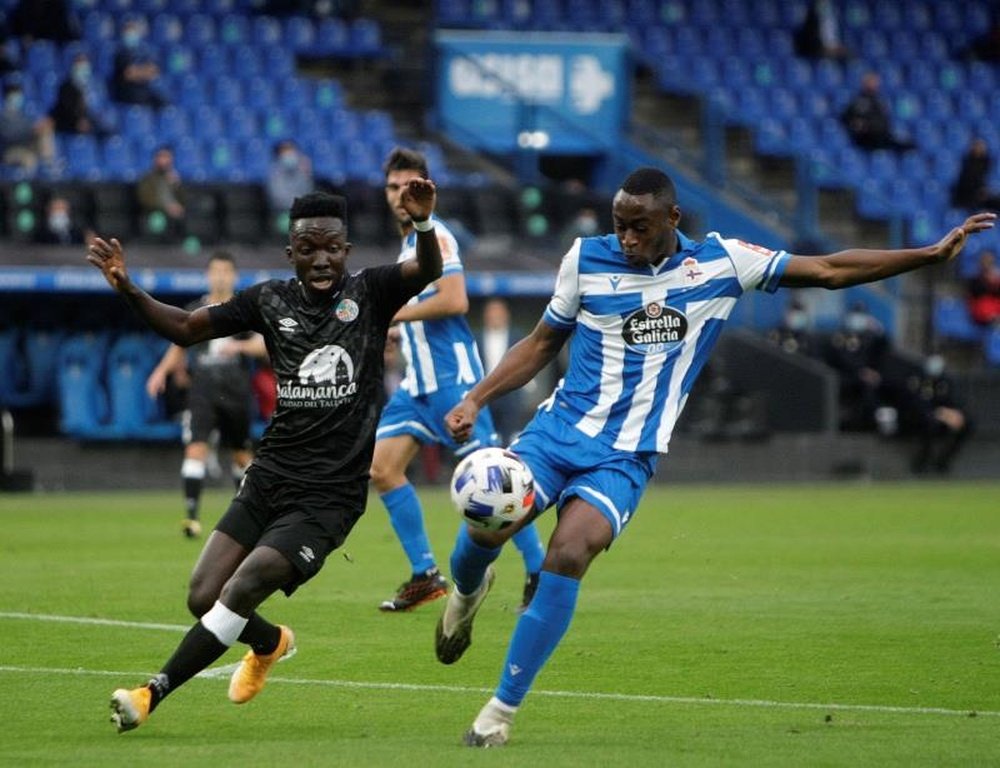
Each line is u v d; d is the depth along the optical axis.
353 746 25.00
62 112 97.75
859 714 27.86
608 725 26.89
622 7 123.69
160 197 91.12
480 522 26.11
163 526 63.75
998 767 23.61
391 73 114.06
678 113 116.56
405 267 27.23
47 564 50.12
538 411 28.05
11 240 89.56
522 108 108.00
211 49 108.62
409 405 41.03
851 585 46.31
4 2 105.31
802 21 128.25
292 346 26.97
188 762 23.72
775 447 96.06
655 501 79.94
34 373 87.62
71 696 29.17
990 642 35.88
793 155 115.56
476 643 35.59
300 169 94.31
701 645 35.38
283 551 26.16
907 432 98.19
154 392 59.84
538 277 89.81
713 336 27.53
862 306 100.00
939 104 126.12
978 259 113.12
